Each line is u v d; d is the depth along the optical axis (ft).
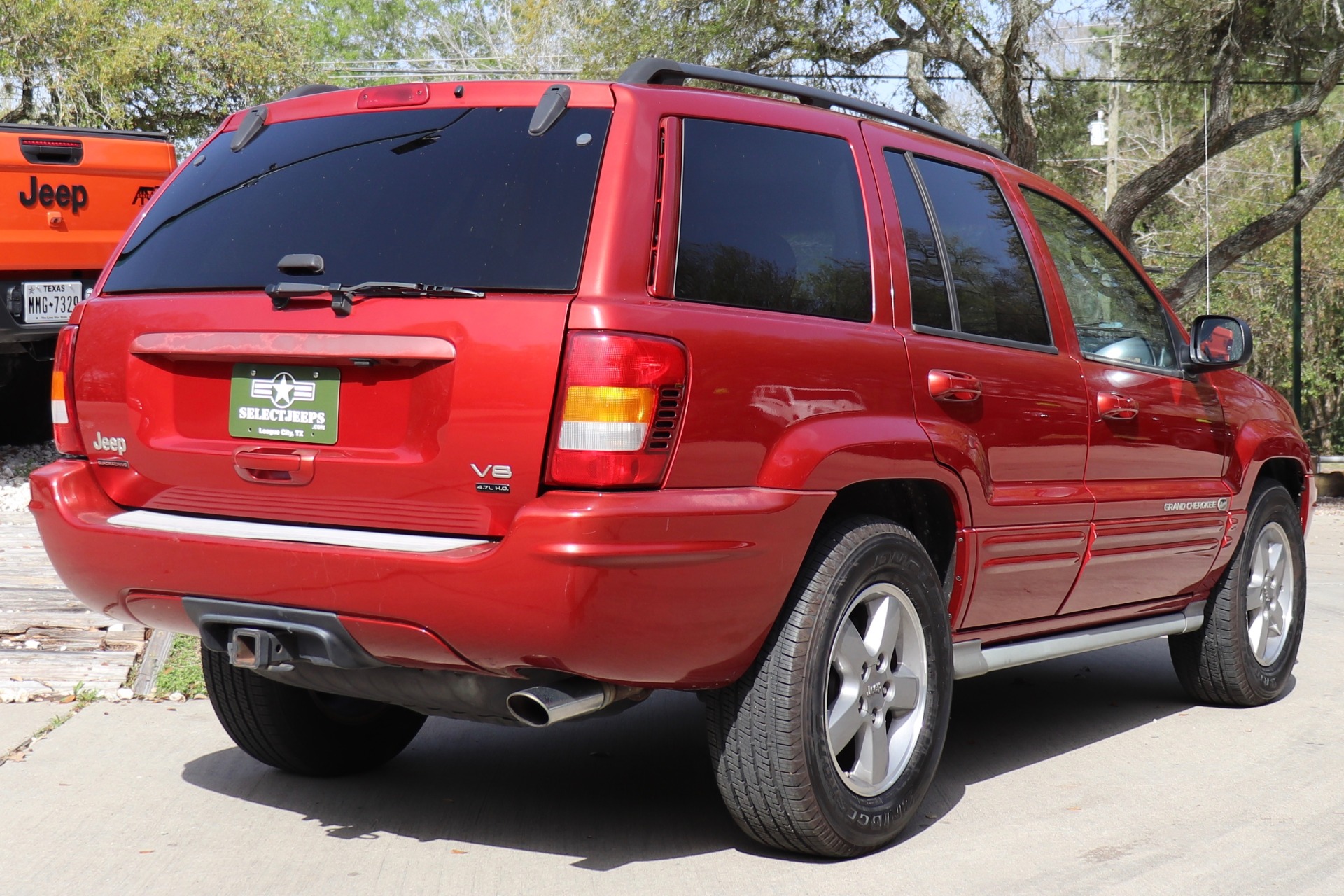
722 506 10.03
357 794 13.38
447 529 9.97
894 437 11.47
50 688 16.79
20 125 31.63
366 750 14.14
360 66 132.46
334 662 10.39
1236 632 17.13
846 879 11.07
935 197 13.19
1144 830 12.48
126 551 10.95
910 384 11.88
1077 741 15.85
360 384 10.27
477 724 16.38
